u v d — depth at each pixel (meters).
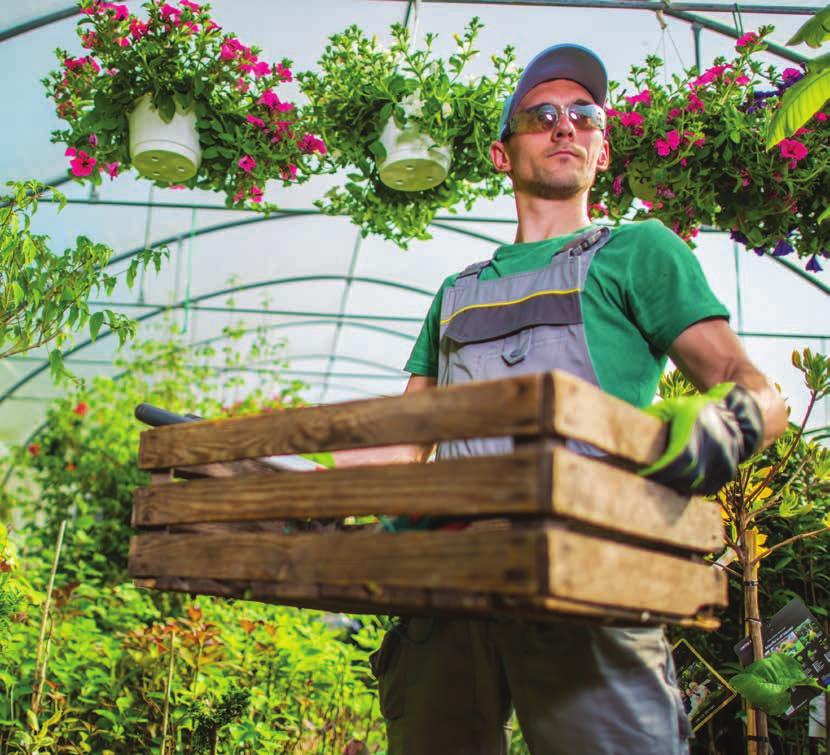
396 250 7.21
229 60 3.15
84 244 2.54
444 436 1.01
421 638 1.51
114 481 6.51
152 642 2.93
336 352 10.66
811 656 2.26
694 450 1.06
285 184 3.45
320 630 3.47
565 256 1.48
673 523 1.10
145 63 3.08
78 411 6.89
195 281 7.80
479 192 3.49
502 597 0.94
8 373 8.87
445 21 4.44
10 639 2.94
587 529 1.12
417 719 1.50
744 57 3.08
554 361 1.41
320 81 3.24
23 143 5.29
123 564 5.91
